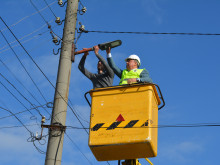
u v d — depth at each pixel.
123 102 9.95
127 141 9.58
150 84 9.89
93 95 10.23
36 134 10.20
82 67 11.28
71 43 11.17
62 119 10.27
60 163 9.91
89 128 9.95
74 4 11.67
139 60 11.14
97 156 10.14
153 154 9.79
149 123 9.59
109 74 11.20
